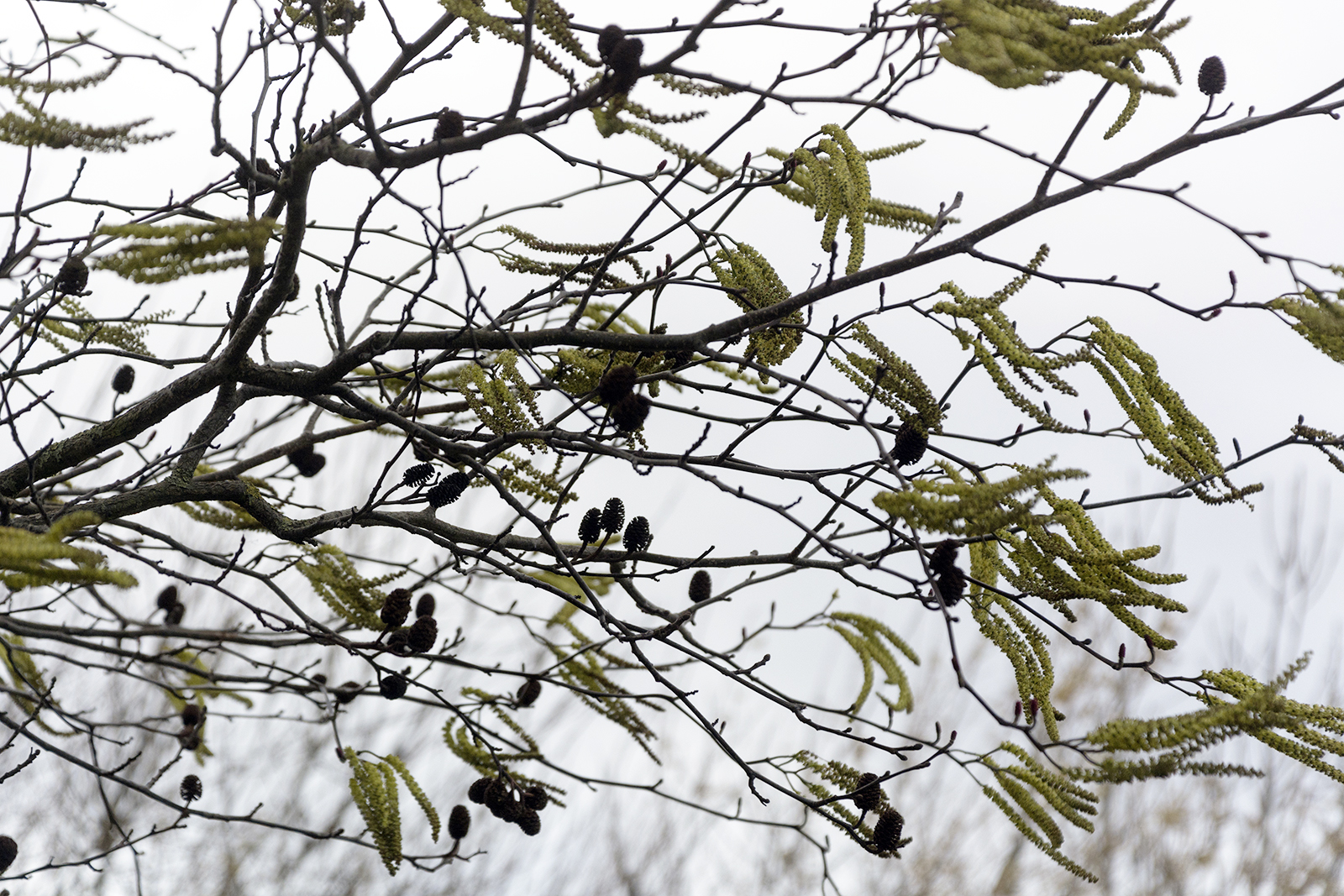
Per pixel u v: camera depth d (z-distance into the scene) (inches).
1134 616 46.0
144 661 51.9
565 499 49.4
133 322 52.4
